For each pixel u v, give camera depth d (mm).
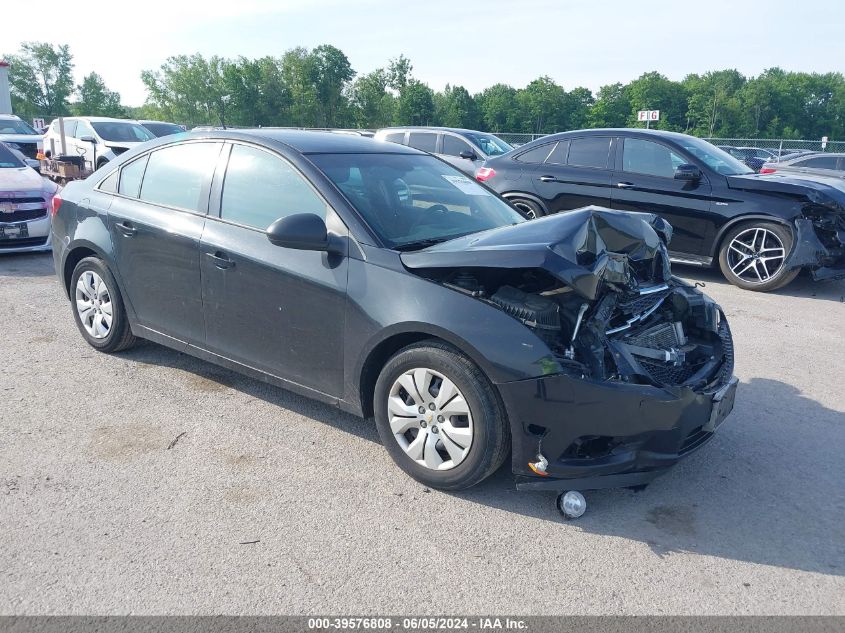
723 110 111625
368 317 3461
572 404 3025
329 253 3648
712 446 4031
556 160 9070
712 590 2766
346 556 2912
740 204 7824
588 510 3328
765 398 4766
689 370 3578
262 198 4039
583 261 3135
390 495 3395
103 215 4836
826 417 4465
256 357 4051
